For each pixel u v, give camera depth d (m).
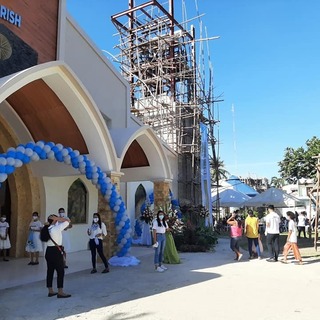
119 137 13.70
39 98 11.21
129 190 21.20
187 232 15.84
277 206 24.47
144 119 28.38
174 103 27.55
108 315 6.36
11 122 12.72
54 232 7.77
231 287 8.46
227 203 26.61
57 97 11.02
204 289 8.27
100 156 12.33
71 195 15.74
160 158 15.99
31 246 11.96
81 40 14.66
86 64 14.91
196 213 20.20
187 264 11.93
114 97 16.72
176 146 26.73
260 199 23.17
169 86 29.25
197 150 27.00
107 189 11.73
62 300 7.39
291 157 41.81
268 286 8.55
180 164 26.67
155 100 28.22
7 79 8.70
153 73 30.72
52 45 12.38
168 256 12.02
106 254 12.12
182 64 29.19
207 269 10.95
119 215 11.98
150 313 6.44
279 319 6.07
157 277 9.73
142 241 17.80
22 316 6.35
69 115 11.61
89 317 6.26
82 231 16.14
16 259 13.10
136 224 20.34
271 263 12.06
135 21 30.11
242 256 13.93
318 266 11.37
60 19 12.68
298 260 11.80
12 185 13.90
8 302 7.28
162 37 28.34
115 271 10.69
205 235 16.03
